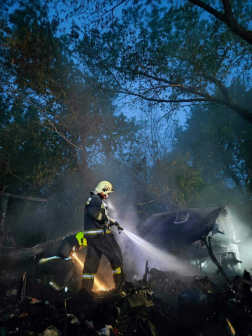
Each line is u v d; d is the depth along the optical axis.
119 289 3.97
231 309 2.97
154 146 9.62
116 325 2.85
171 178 9.25
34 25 8.09
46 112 8.27
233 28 5.75
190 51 7.61
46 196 8.31
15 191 8.06
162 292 4.24
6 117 8.82
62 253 4.12
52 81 8.19
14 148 8.22
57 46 8.32
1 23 7.71
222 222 6.03
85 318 2.93
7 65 8.03
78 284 4.65
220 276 5.39
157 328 2.95
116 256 4.12
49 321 2.79
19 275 4.79
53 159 8.34
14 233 7.52
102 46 8.01
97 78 8.51
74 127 8.55
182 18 7.44
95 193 4.36
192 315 3.02
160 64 7.79
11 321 2.78
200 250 5.62
